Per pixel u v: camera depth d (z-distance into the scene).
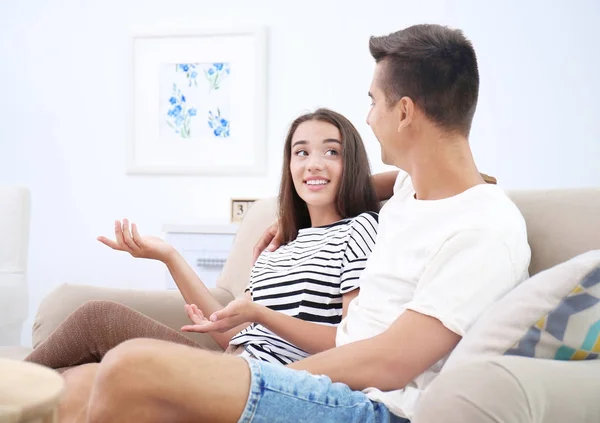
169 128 3.17
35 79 3.25
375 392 0.92
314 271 1.40
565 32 2.89
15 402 0.58
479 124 2.96
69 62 3.23
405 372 0.93
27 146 3.26
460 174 1.07
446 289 0.95
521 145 2.93
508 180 2.94
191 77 3.15
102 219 3.21
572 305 0.82
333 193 1.53
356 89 3.04
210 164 3.14
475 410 0.70
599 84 2.86
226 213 3.14
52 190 3.24
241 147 3.12
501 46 2.94
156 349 0.80
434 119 1.07
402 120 1.09
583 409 0.73
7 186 2.35
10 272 2.29
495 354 0.82
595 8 2.86
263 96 3.09
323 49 3.07
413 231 1.08
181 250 2.61
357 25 3.04
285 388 0.84
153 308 1.63
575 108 2.88
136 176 3.20
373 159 3.01
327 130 1.54
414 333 0.94
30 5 3.25
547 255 1.20
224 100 3.13
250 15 3.12
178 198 3.17
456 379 0.73
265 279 1.47
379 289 1.11
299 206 1.62
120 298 1.61
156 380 0.77
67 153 3.23
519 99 2.93
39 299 3.23
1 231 2.31
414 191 1.20
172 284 2.81
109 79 3.20
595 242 1.16
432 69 1.05
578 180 2.89
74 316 1.32
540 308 0.82
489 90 2.95
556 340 0.81
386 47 1.12
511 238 0.98
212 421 0.81
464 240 0.97
